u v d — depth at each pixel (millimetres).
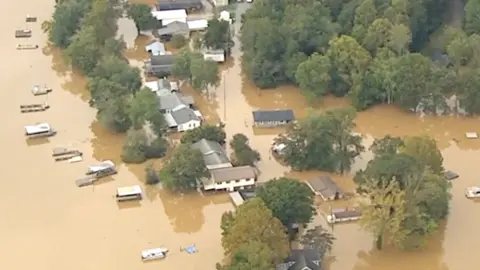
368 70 168375
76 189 144250
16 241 130625
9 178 147750
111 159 153250
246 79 183000
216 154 146000
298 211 123250
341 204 137625
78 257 126438
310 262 117062
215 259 125438
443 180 131625
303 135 146375
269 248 112812
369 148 148000
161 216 137125
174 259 125812
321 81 167125
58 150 155500
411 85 162375
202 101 173875
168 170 140875
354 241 128375
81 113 170125
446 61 177500
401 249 125812
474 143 156875
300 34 180250
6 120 167500
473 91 161875
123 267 124000
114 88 164125
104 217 136625
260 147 155750
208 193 142250
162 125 157250
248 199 131125
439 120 164750
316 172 147000
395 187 121125
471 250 126562
